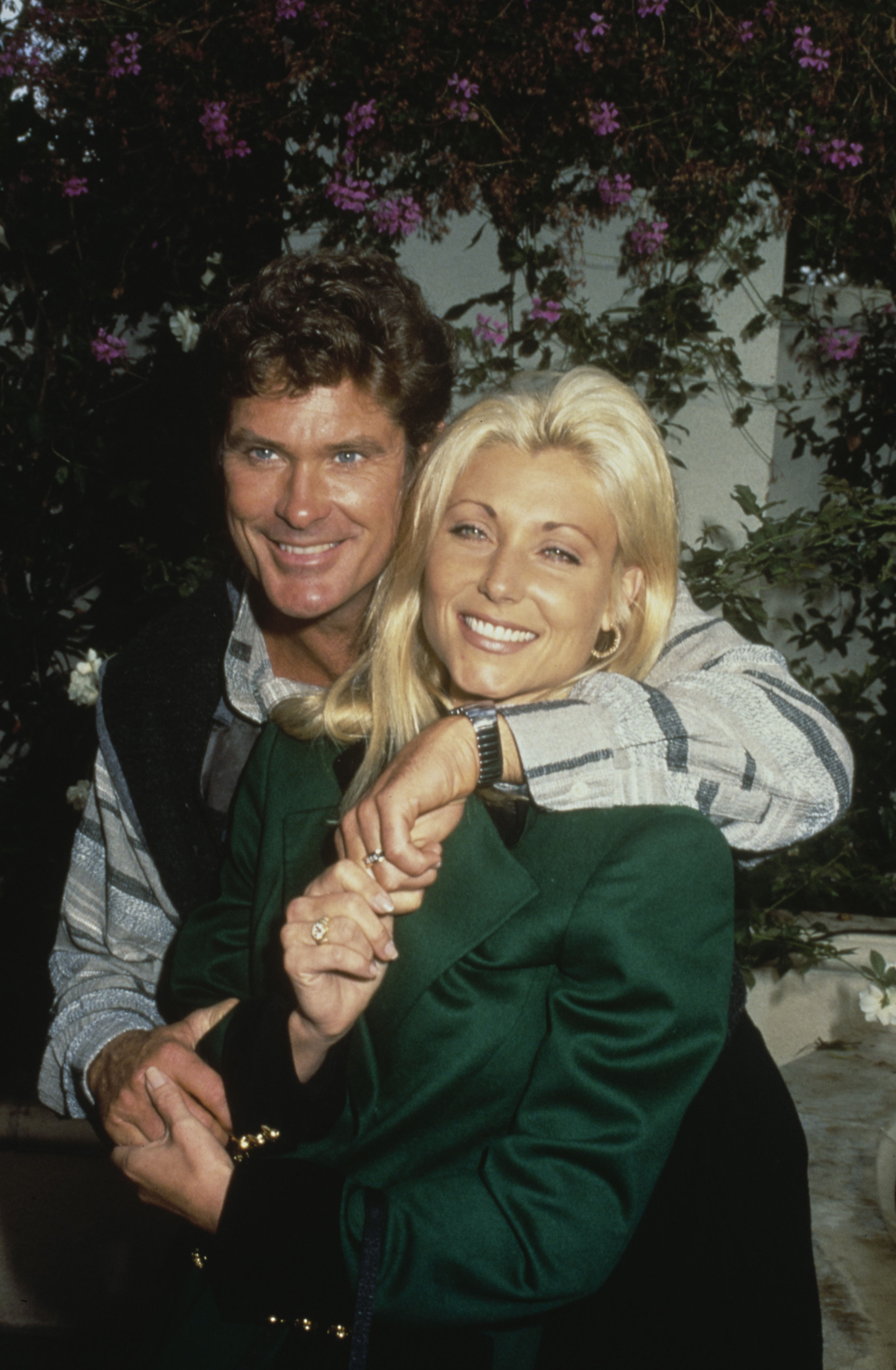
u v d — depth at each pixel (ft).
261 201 10.28
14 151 10.14
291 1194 2.95
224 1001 3.71
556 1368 3.15
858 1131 7.82
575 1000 3.01
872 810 10.96
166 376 10.62
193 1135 3.23
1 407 10.40
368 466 3.89
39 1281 6.92
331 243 10.03
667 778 3.31
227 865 3.98
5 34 9.88
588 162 9.94
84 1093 3.83
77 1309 6.74
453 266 10.03
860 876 10.40
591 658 3.85
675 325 10.07
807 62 9.78
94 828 4.68
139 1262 7.09
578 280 10.16
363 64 9.57
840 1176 7.30
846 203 10.55
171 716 4.51
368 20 9.40
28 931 10.37
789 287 11.28
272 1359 3.24
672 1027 2.93
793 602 11.56
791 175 10.18
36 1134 8.20
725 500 10.53
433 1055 3.16
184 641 4.59
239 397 3.80
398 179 9.85
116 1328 6.65
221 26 9.78
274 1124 3.10
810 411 11.58
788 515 11.18
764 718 3.59
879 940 9.53
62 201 10.34
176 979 3.89
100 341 10.24
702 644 4.13
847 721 11.18
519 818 3.35
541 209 9.88
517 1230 2.80
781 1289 3.37
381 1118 3.20
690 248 10.09
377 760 3.65
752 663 4.00
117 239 10.44
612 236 10.11
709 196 9.96
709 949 3.04
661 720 3.35
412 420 3.89
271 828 3.74
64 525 10.90
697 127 9.88
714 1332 3.22
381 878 3.00
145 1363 3.51
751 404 10.40
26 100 10.04
